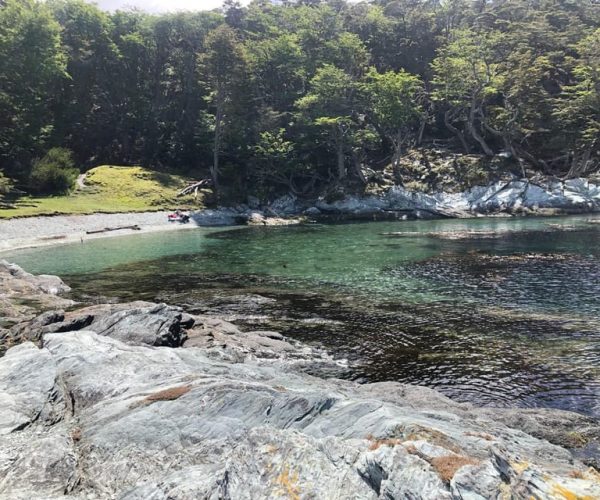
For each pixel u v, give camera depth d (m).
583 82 66.62
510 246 38.47
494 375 14.96
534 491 5.62
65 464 8.22
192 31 88.06
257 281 28.91
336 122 69.00
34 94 70.12
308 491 6.40
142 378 11.50
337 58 80.12
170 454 8.43
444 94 76.81
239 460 7.07
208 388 10.01
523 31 79.62
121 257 38.25
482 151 76.38
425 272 29.91
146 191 67.56
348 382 13.61
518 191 64.62
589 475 6.77
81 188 66.06
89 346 13.92
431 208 65.56
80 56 80.56
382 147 81.06
